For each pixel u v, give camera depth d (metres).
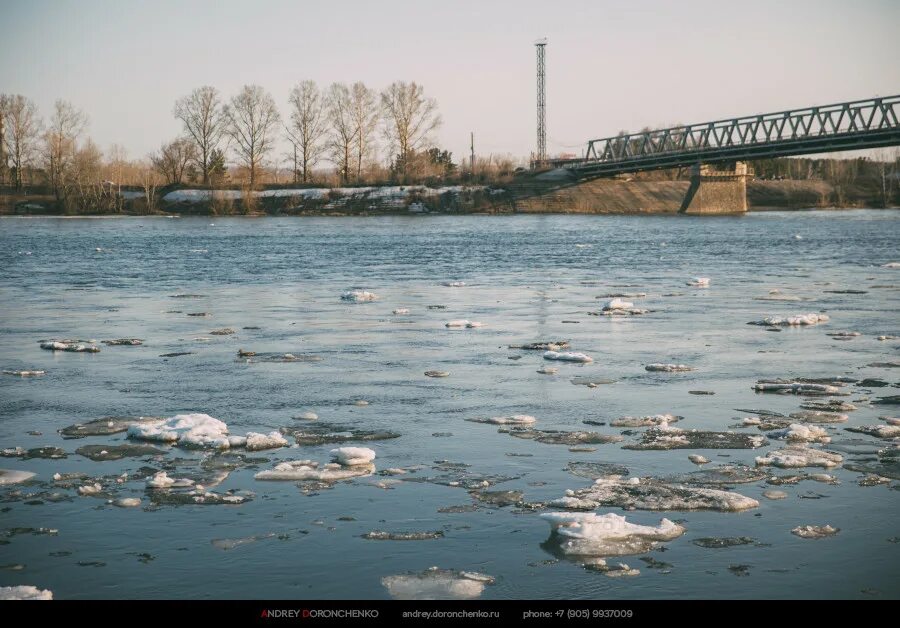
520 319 25.95
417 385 17.28
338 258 50.78
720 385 17.25
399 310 27.28
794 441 13.51
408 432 14.03
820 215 125.44
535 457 12.74
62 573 9.11
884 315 26.52
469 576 9.06
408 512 10.66
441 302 30.05
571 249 58.34
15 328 24.34
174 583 8.92
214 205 129.62
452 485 11.58
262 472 11.95
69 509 10.76
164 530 10.13
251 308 28.50
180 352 20.70
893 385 17.17
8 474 11.98
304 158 142.75
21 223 102.94
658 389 16.92
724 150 122.44
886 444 13.35
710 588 8.83
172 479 11.75
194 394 16.56
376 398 16.25
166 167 141.00
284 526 10.25
